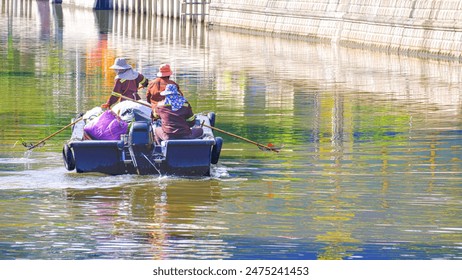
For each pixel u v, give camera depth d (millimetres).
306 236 34000
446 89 80062
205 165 42250
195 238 33875
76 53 116625
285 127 57750
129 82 47469
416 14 121375
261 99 71938
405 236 33969
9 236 34031
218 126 58031
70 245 33000
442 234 34250
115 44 134500
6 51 117812
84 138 43969
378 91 78125
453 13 113875
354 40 136000
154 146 42188
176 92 43219
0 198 39188
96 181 41812
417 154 48656
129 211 37312
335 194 39969
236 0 179625
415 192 40281
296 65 103375
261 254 31922
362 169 44875
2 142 51531
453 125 58531
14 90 76188
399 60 111500
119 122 43688
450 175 43531
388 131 56281
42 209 37594
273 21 164375
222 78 87938
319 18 147750
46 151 48969
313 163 46312
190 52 121812
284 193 40125
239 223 35625
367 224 35500
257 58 112750
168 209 37562
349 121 60375
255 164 45969
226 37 155250
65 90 76562
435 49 116625
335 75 92188
